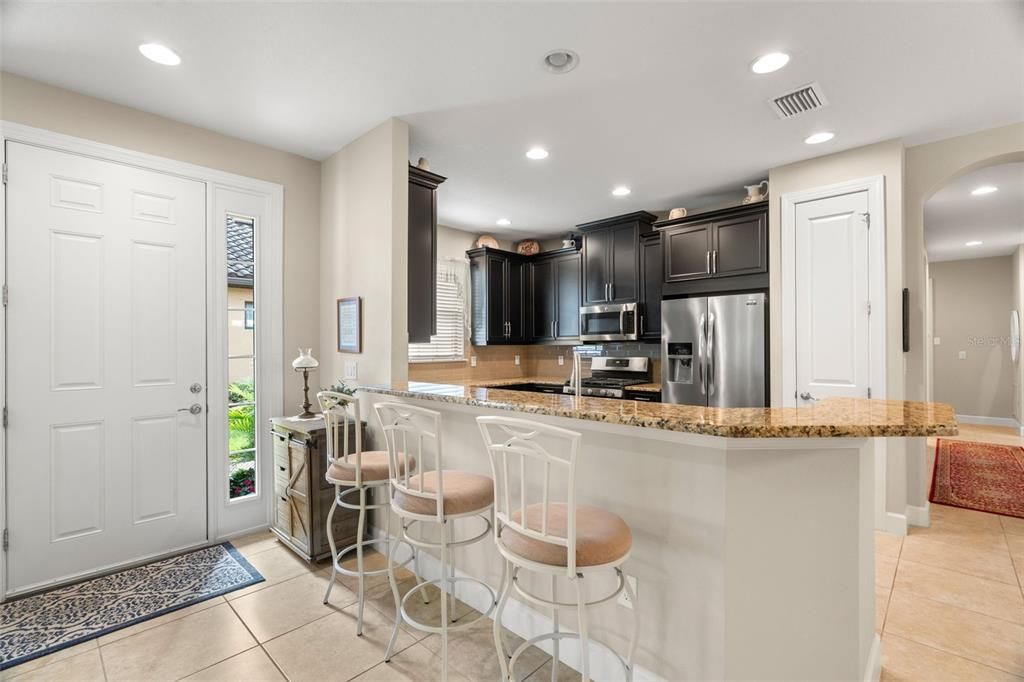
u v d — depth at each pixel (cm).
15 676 183
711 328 385
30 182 241
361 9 188
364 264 303
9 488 236
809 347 339
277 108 270
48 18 194
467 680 182
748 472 147
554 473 194
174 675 184
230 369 310
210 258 300
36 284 243
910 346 325
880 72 231
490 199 438
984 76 234
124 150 267
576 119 281
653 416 153
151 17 193
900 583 255
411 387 268
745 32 202
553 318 559
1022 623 218
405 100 260
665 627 162
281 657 195
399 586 251
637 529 169
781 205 352
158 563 274
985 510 363
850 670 143
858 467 142
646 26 198
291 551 291
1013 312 702
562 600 193
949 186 400
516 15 192
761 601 147
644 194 422
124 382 269
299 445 279
